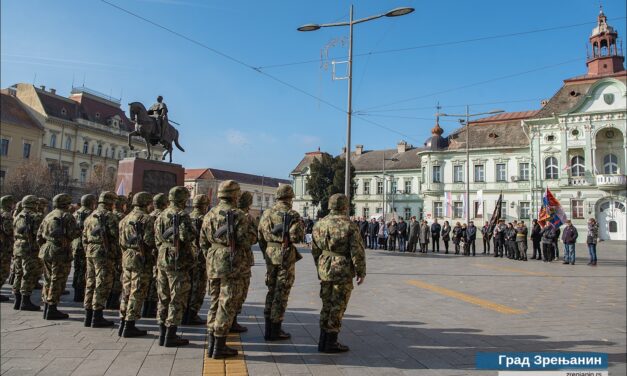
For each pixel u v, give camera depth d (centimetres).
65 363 514
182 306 588
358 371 495
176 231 580
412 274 1443
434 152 5141
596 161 4159
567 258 1922
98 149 6925
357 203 6456
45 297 736
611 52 4500
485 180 4884
